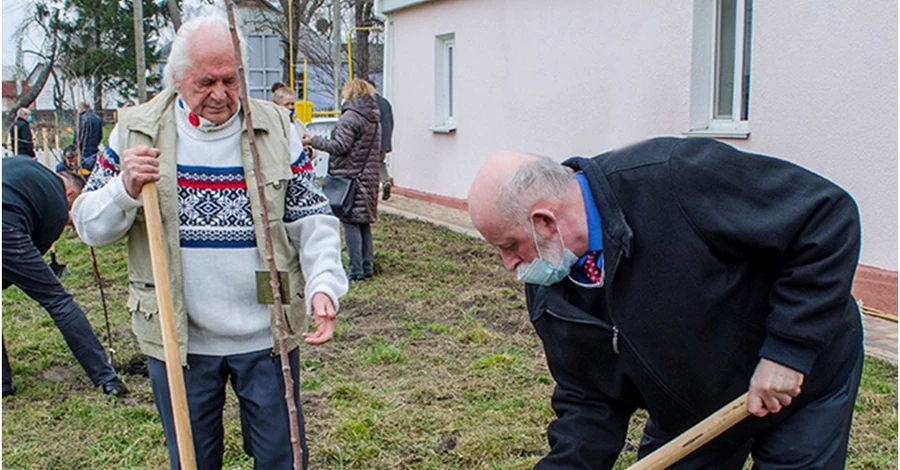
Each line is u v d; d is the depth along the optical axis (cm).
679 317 227
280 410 290
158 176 259
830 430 239
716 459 262
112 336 609
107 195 266
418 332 609
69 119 2930
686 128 780
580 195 223
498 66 1084
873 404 455
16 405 480
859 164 620
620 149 233
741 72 744
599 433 263
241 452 419
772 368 223
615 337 233
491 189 220
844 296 217
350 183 742
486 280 772
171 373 251
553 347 252
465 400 476
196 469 270
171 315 255
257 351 287
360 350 570
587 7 911
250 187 277
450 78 1246
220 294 280
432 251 910
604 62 891
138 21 1880
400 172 1362
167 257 274
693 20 762
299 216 290
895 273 602
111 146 278
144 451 423
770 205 217
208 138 275
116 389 488
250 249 280
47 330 625
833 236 214
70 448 426
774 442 246
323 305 277
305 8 3109
